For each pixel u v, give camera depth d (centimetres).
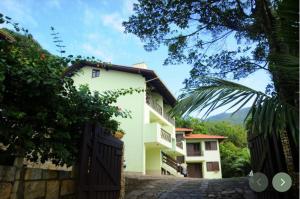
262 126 216
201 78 271
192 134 3128
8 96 326
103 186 473
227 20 736
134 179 871
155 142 1480
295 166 411
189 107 246
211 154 2908
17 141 322
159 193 751
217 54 753
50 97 348
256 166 548
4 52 314
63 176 396
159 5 743
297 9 223
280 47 267
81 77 1642
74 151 407
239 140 3853
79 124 425
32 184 334
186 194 732
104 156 488
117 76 1609
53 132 368
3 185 290
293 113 219
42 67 333
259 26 680
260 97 237
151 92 1780
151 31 779
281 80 250
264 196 515
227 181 908
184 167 2217
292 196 404
